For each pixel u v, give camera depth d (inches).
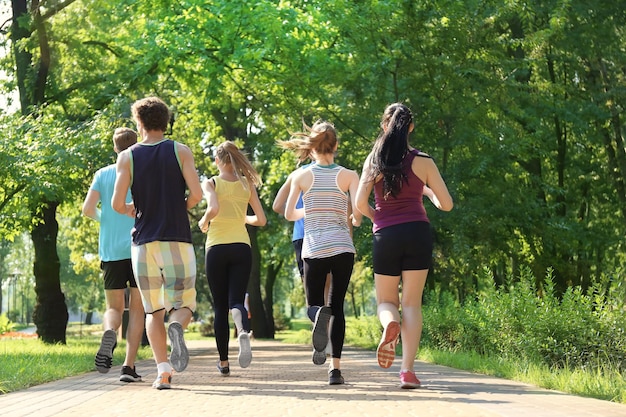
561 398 344.5
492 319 636.7
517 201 1083.9
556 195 1364.4
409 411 281.4
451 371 536.7
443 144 1005.2
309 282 409.7
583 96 1279.5
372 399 326.3
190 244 380.5
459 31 989.8
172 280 375.9
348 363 632.4
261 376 484.4
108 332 420.5
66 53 1279.5
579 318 555.8
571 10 1163.3
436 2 985.5
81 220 1863.9
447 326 775.7
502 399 329.1
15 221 1131.3
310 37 1112.2
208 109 1451.8
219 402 322.0
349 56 1075.9
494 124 1053.2
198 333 3061.0
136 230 378.6
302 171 413.4
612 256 1332.4
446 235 1050.1
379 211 382.6
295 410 289.6
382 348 365.1
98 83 1237.1
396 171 373.7
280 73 1108.5
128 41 1230.3
